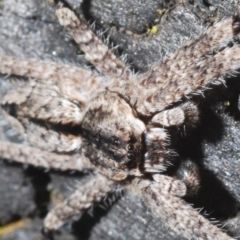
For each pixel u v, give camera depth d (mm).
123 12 128
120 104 123
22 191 143
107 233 137
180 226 122
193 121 121
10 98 130
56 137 127
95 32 127
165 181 121
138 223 134
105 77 128
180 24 125
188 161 123
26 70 130
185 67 120
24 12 136
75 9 130
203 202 125
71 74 129
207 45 119
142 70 128
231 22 117
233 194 125
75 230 139
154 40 127
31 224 142
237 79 121
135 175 122
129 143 121
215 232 120
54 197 142
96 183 130
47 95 128
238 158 124
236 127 123
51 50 136
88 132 124
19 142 141
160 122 121
